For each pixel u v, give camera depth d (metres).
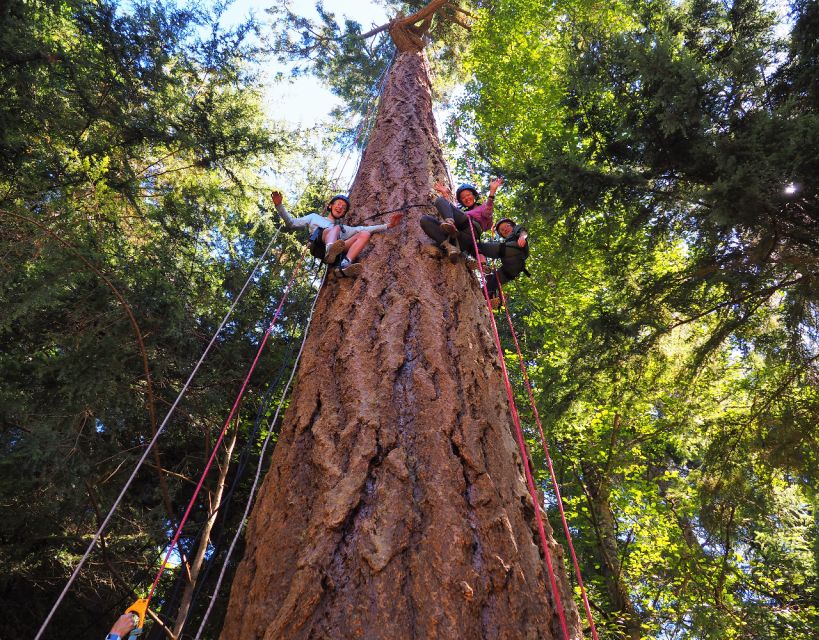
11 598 9.30
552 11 12.65
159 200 11.02
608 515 10.52
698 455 10.54
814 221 5.98
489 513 2.50
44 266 6.97
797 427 6.70
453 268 4.23
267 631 2.12
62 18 9.84
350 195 5.77
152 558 10.01
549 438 10.52
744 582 10.05
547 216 7.42
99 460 8.00
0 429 7.27
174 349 9.20
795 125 5.45
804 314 6.78
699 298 7.68
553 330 11.23
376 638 2.02
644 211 7.30
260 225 12.27
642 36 6.53
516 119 11.88
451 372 3.21
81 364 7.24
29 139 8.34
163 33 10.09
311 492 2.66
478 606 2.15
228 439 10.53
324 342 3.55
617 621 9.39
